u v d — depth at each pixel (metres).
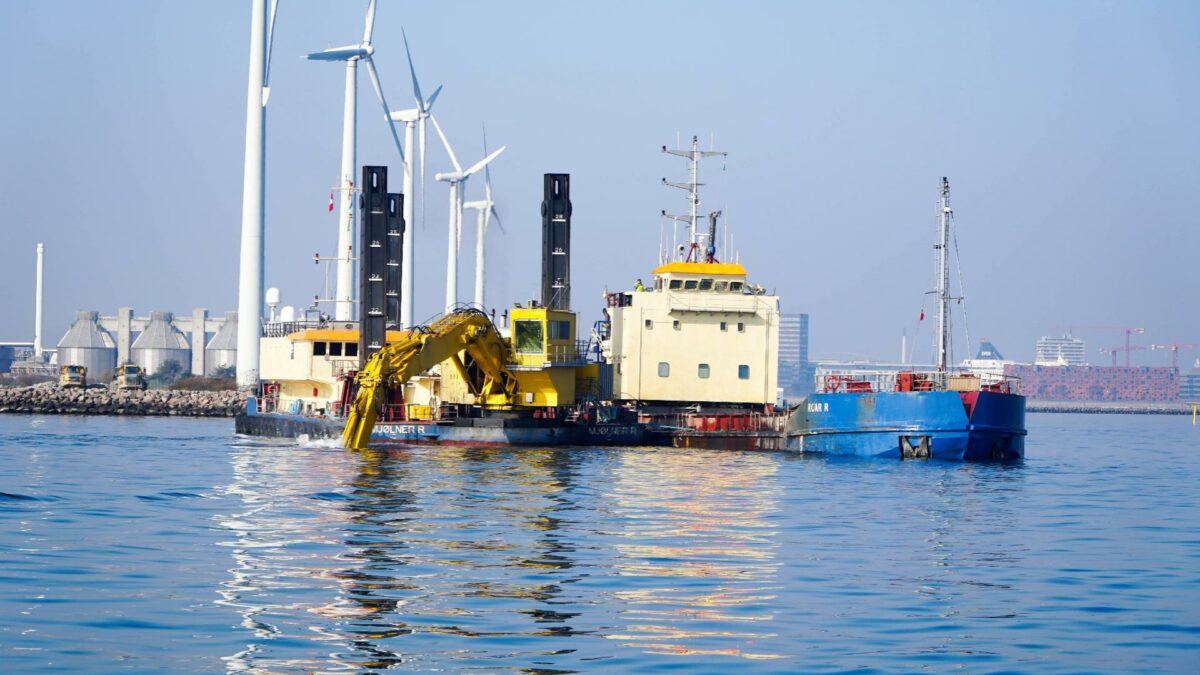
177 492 59.56
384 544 44.28
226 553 41.72
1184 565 43.06
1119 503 64.50
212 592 35.50
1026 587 38.59
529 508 55.62
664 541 46.53
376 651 29.62
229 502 55.97
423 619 32.72
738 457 86.38
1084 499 66.06
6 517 49.31
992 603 36.03
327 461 78.19
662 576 39.16
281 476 68.25
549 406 95.38
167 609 33.38
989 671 28.86
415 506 55.56
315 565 39.81
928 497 63.88
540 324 94.56
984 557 44.38
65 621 31.89
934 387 86.62
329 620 32.44
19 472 68.81
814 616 33.94
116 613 32.81
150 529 46.94
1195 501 66.56
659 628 32.22
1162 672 29.03
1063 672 28.88
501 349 94.06
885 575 40.25
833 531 50.47
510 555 42.47
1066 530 52.47
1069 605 35.88
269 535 45.97
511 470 73.44
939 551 45.62
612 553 43.38
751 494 63.53
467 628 31.86
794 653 30.06
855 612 34.53
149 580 36.97
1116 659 30.03
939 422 84.12
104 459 78.75
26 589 35.38
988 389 88.25
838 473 75.50
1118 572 41.47
